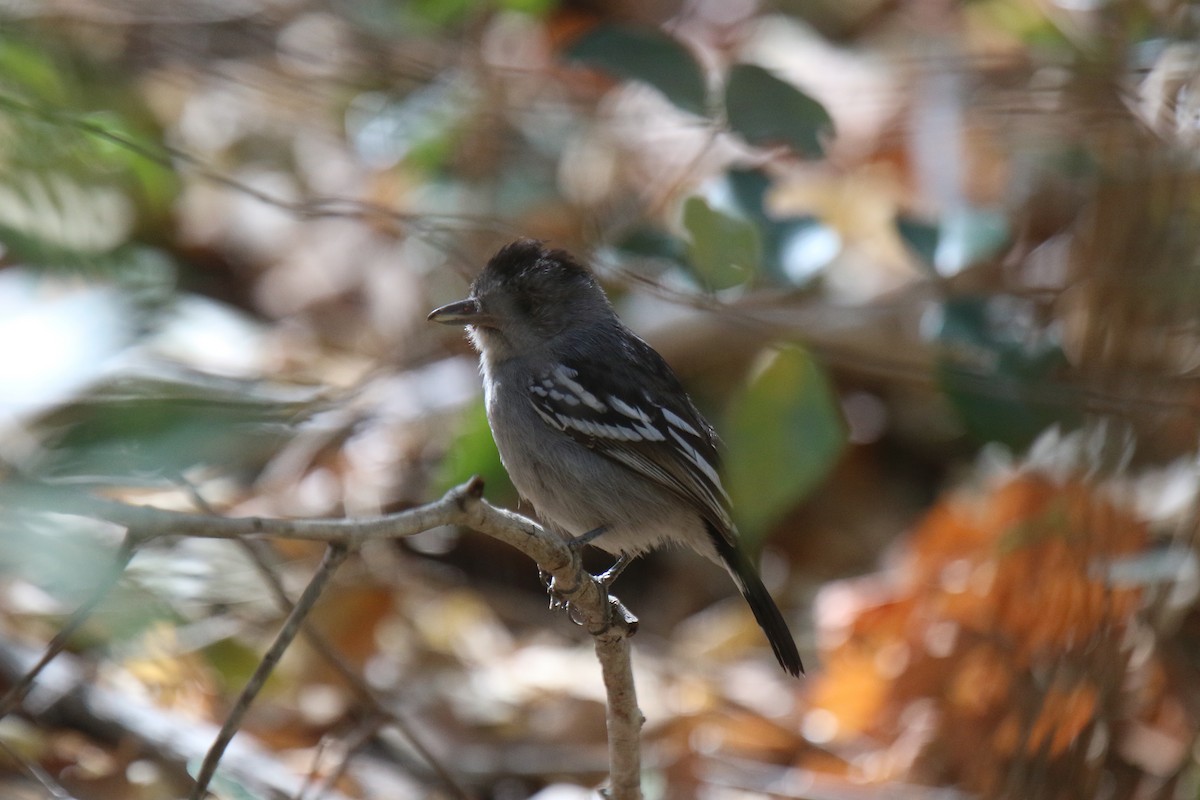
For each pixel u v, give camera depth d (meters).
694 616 13.93
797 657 9.41
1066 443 11.62
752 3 18.08
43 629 10.83
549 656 12.55
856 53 16.78
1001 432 10.06
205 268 15.39
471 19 15.01
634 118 14.77
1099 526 9.55
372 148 13.98
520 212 13.90
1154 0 11.09
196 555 9.61
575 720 11.59
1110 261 10.08
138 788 9.46
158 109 15.52
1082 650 9.41
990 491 12.47
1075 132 12.31
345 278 15.30
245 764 9.75
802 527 14.51
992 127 14.51
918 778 11.18
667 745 11.31
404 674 12.09
